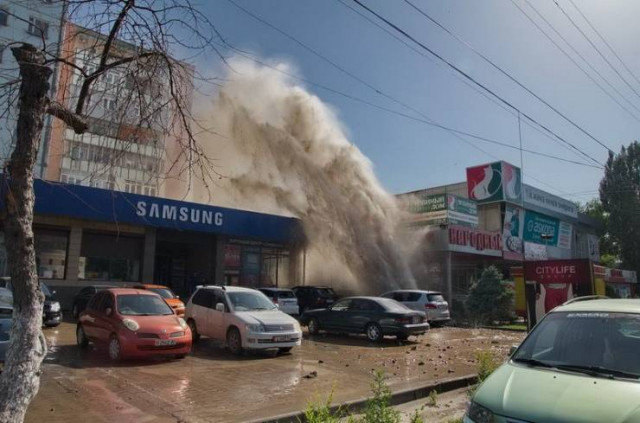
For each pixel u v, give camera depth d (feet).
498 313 83.20
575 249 167.53
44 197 62.69
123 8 14.93
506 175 128.67
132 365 34.94
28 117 12.60
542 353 17.08
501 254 111.96
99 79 15.58
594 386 14.10
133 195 70.64
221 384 29.71
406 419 24.11
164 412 23.04
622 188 186.29
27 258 12.45
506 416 13.51
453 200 105.60
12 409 11.76
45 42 14.87
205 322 45.91
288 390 28.50
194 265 89.81
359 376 33.45
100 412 22.70
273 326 41.57
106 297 39.86
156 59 15.40
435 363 39.96
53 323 52.95
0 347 28.17
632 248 183.93
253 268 91.86
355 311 55.26
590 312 18.13
